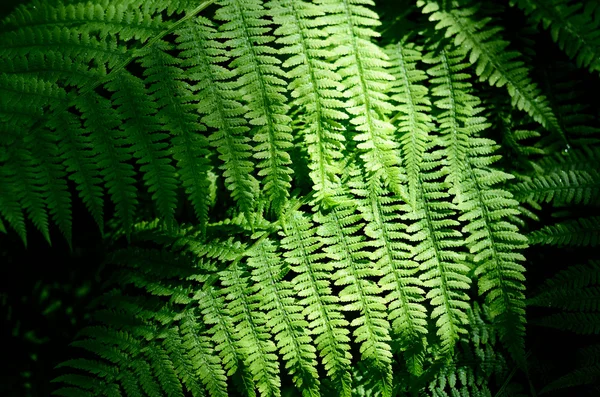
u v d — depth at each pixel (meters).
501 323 0.91
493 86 0.95
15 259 1.01
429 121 0.93
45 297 1.00
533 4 0.90
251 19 0.90
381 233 0.91
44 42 0.90
